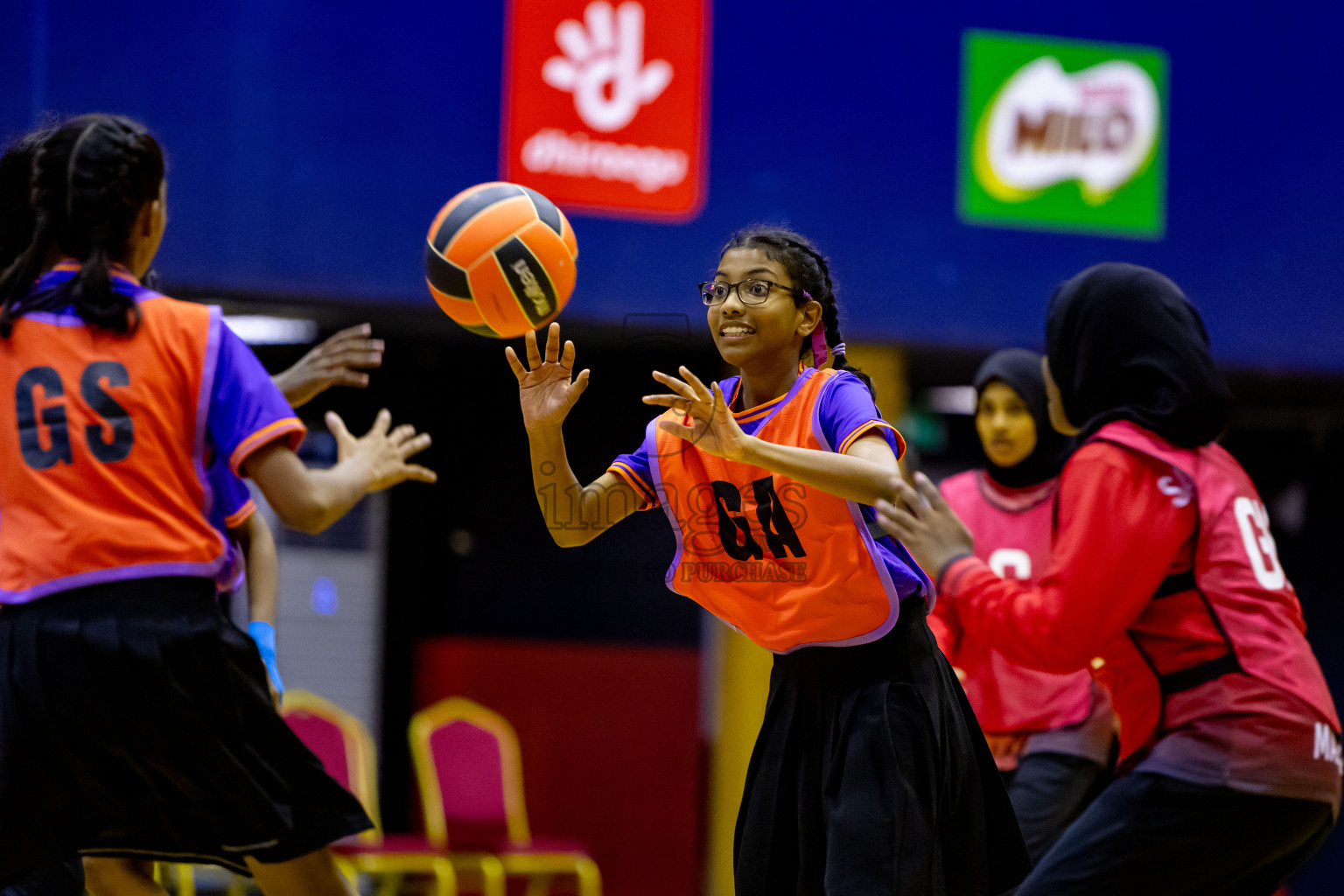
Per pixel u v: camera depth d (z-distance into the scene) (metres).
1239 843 7.87
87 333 6.86
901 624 7.41
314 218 17.50
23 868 6.84
